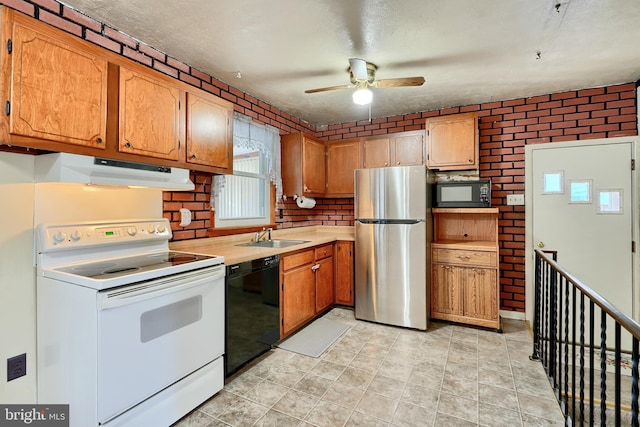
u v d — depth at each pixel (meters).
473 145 3.30
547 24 2.00
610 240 3.03
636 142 2.92
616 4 1.79
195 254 2.24
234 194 3.17
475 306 3.14
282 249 2.78
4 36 1.37
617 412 1.18
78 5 1.83
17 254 1.66
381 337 2.97
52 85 1.53
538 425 1.78
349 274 3.71
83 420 1.51
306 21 1.98
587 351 3.06
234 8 1.84
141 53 2.24
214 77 2.84
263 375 2.31
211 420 1.83
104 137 1.75
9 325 1.64
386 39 2.19
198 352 1.94
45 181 1.66
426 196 3.16
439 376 2.28
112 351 1.49
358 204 3.41
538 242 3.29
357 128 4.25
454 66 2.61
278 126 3.73
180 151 2.20
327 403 1.98
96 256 1.93
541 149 3.28
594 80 2.90
